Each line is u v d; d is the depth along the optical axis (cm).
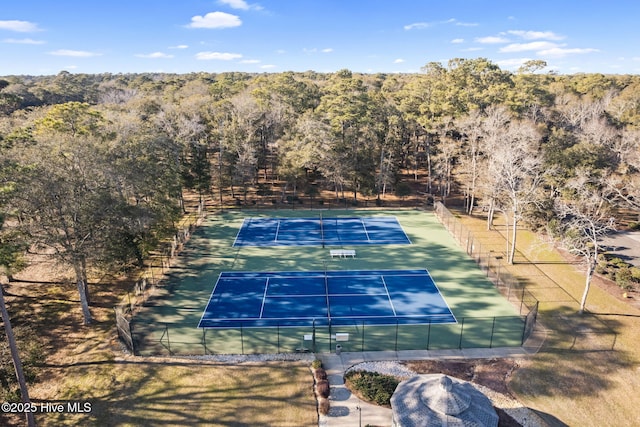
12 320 3228
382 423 2219
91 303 3538
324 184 7219
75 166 3145
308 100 8600
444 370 2639
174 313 3375
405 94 8025
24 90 10156
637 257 4300
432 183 7331
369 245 4831
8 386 2239
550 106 7488
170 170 4728
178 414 2270
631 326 3100
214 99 9581
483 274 4056
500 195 4744
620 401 2369
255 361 2736
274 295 3669
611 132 6044
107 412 2284
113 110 7706
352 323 3212
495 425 1936
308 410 2305
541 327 3109
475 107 6203
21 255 3238
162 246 4791
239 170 6028
